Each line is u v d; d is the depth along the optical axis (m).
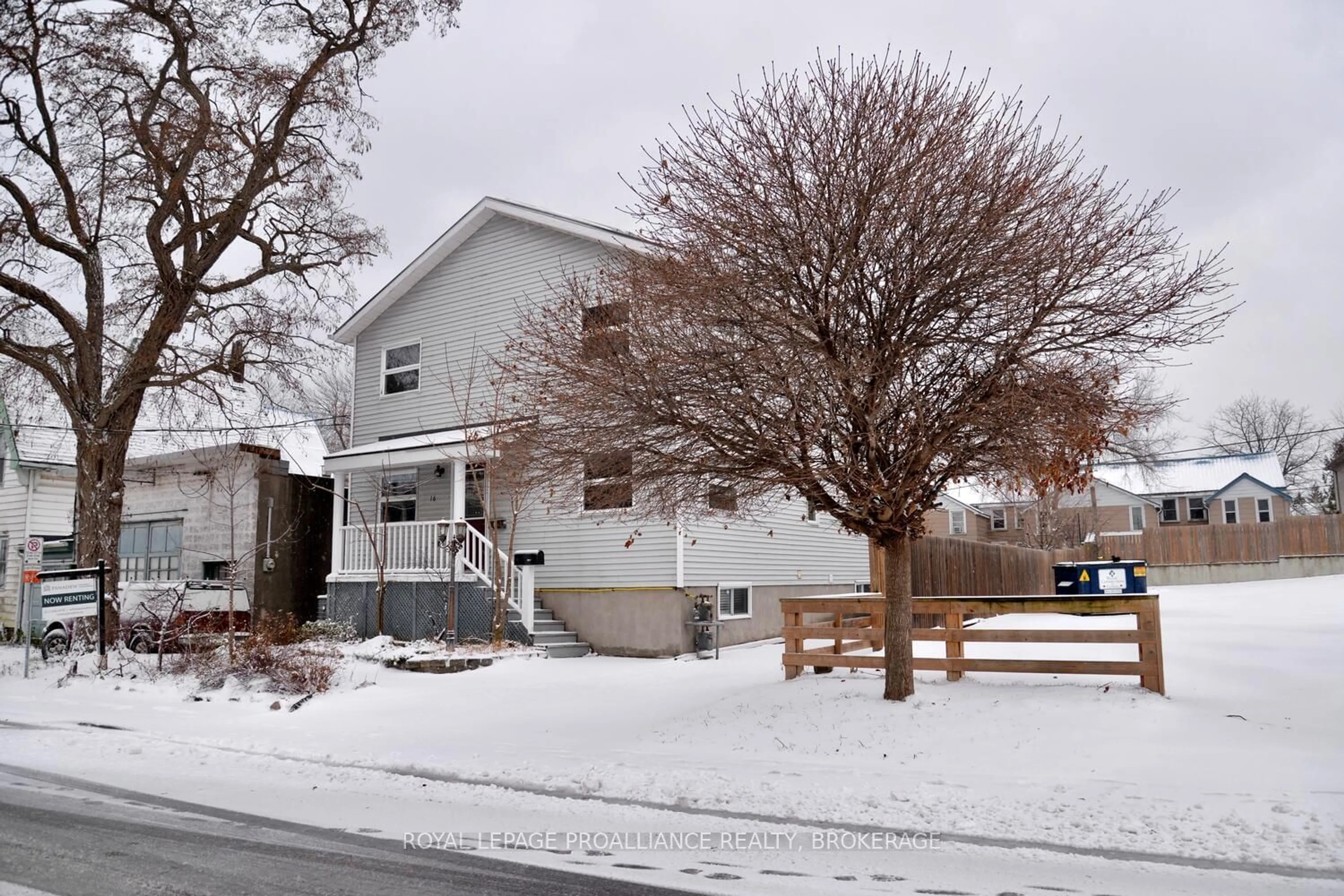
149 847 6.65
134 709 13.48
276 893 5.60
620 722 11.25
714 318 8.55
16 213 18.86
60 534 24.56
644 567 17.81
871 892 5.51
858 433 9.14
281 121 20.28
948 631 10.67
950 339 8.44
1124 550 38.47
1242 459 56.12
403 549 19.16
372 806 7.93
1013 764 8.17
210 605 20.38
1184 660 11.52
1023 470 9.01
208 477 21.23
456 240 21.47
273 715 12.75
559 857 6.35
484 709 12.64
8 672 17.38
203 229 19.73
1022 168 8.67
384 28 20.48
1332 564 35.06
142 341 19.73
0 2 17.78
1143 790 7.24
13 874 6.00
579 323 9.92
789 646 11.99
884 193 8.59
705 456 9.12
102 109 19.00
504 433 10.41
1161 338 8.41
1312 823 6.30
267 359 20.78
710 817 7.36
